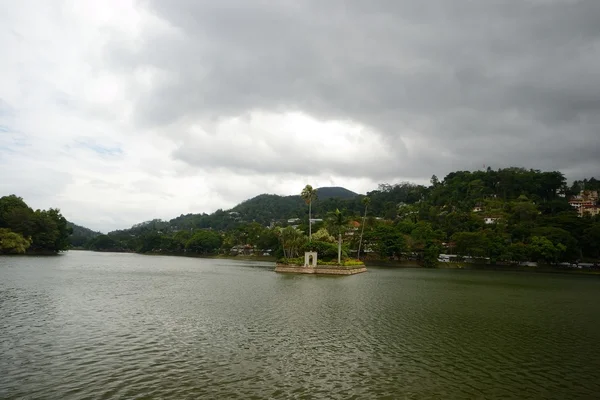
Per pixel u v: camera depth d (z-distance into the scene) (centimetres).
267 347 2852
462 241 14650
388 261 15812
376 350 2848
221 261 18388
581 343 3228
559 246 13312
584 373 2442
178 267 12888
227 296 5528
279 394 1986
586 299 6197
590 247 14000
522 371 2462
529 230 15100
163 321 3703
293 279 8600
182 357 2573
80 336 3070
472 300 5731
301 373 2311
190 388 2045
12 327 3312
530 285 8494
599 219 15900
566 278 11000
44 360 2461
